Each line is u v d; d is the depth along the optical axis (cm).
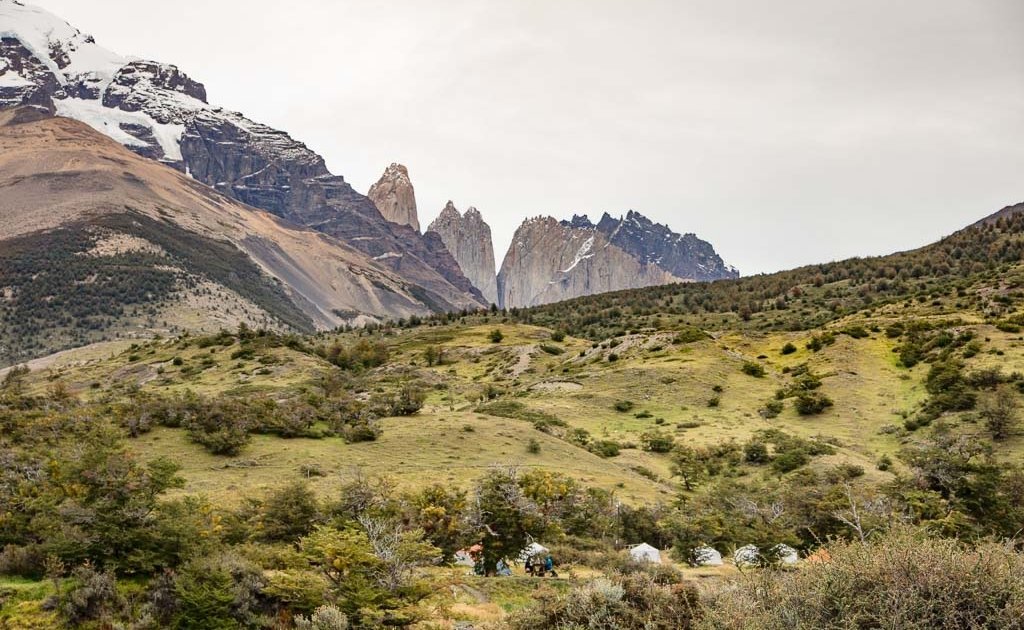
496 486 4391
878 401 10706
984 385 9656
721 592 1480
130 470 3334
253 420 8488
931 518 4744
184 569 2655
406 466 7338
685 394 12038
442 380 16088
